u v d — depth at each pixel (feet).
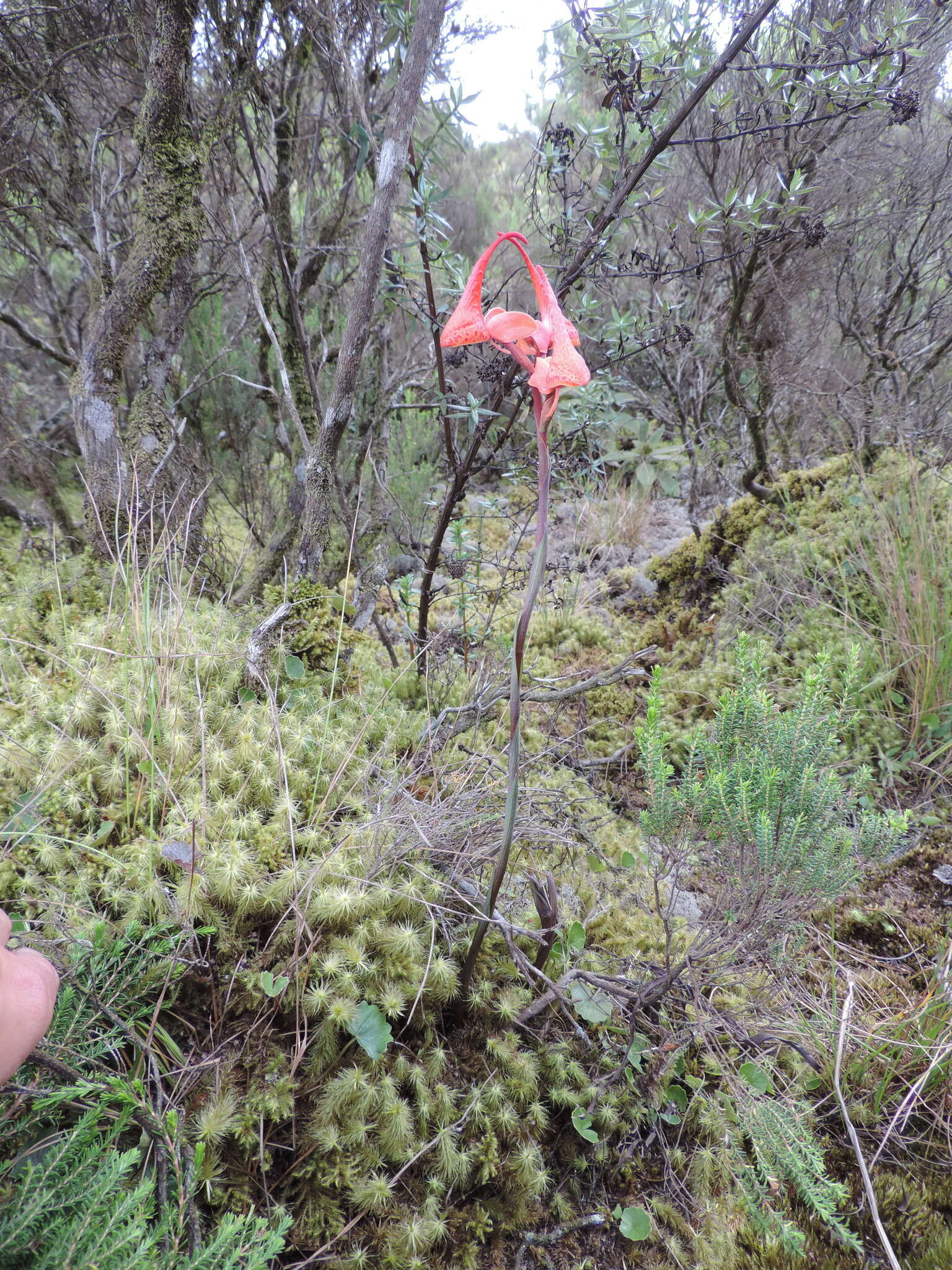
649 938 6.55
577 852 6.88
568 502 14.99
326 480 8.54
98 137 9.77
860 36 8.76
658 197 8.30
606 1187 5.20
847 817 8.23
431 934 5.18
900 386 12.70
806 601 10.89
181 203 8.66
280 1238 3.42
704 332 13.08
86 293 13.73
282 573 10.09
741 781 5.15
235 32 8.81
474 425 8.24
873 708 9.37
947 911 7.61
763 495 13.04
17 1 9.59
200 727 6.54
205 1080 4.51
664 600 12.99
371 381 12.45
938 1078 5.69
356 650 9.04
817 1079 5.84
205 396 13.15
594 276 8.37
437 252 8.30
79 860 5.36
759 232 8.99
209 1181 4.13
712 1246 4.94
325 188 11.69
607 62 7.04
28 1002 3.19
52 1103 3.70
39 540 10.91
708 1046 5.74
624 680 10.78
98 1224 3.16
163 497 8.99
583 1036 5.23
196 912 5.00
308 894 5.16
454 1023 5.54
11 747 6.06
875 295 13.57
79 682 6.91
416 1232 4.35
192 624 7.89
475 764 7.09
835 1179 5.34
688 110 7.06
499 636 10.05
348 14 8.59
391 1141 4.60
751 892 5.27
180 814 5.78
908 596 9.81
